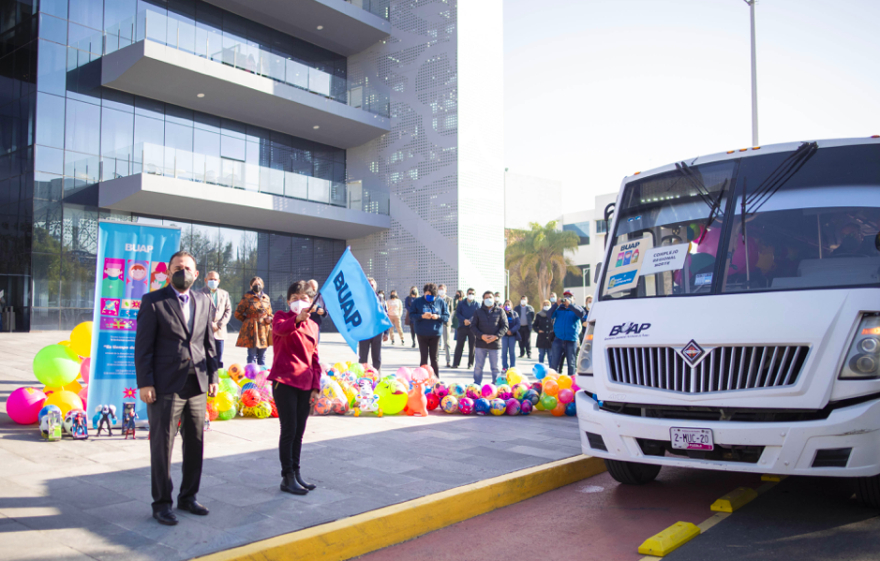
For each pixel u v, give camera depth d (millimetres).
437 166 28734
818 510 4703
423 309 11156
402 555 3977
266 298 10500
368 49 31250
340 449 6246
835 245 4609
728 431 4172
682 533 4121
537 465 5715
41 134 21391
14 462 5273
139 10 23875
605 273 5523
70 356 7477
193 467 4184
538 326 15281
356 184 28625
